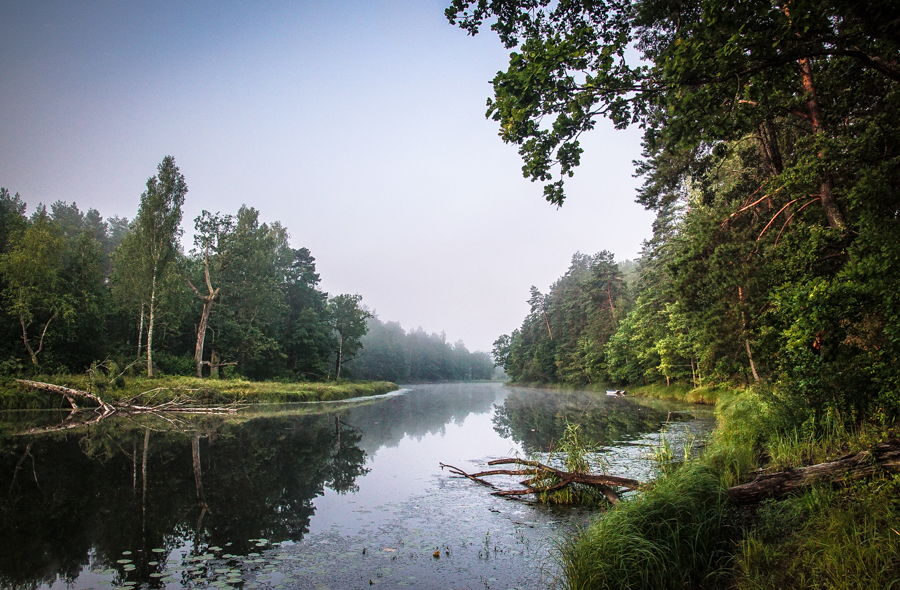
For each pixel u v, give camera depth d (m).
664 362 34.31
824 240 9.46
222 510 8.29
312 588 5.11
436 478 10.77
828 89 8.90
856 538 4.07
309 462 12.74
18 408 24.20
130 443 15.14
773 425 9.62
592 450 12.52
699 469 6.36
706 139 6.18
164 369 38.88
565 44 5.16
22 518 7.79
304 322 56.34
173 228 37.00
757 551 4.62
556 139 5.87
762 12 4.63
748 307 13.43
